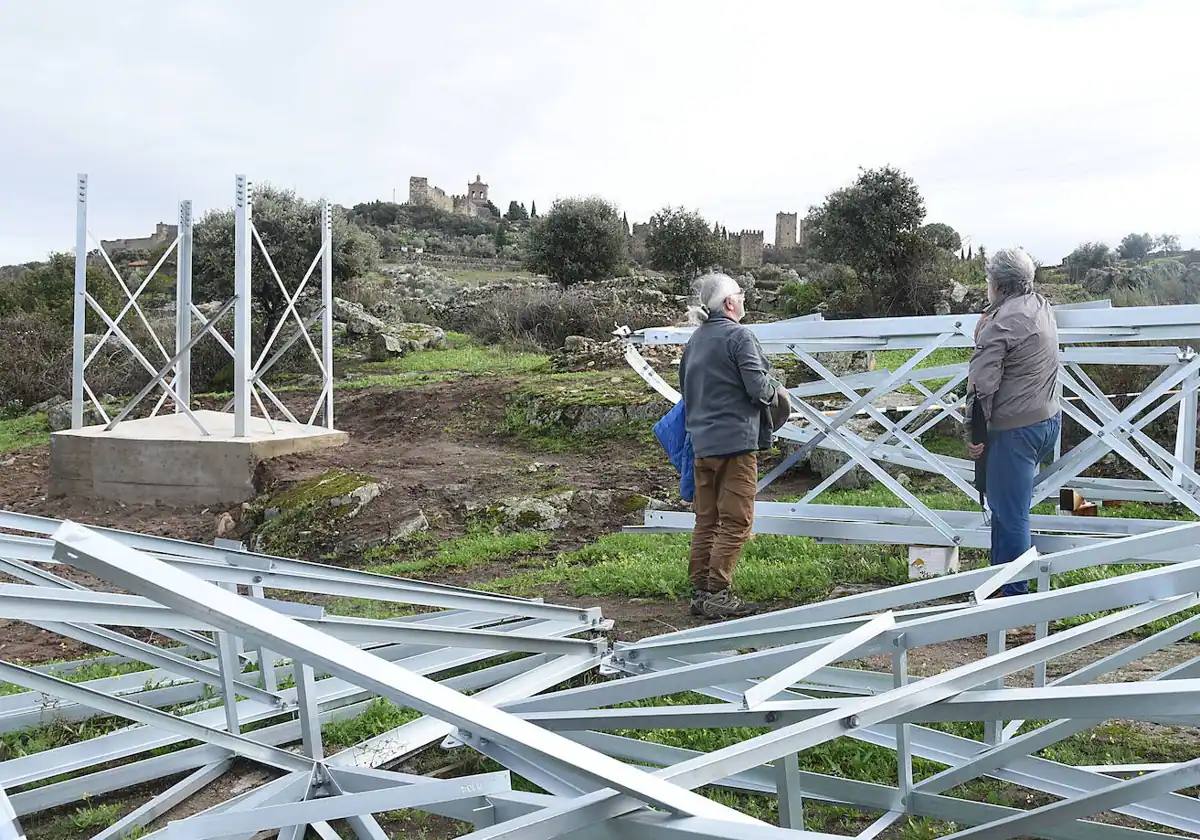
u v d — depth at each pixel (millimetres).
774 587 5699
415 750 3510
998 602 2754
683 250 38188
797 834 1613
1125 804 2160
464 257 63812
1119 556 3166
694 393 5367
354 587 3689
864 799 2797
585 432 12508
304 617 3266
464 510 9352
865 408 5551
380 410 15109
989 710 2068
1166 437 8750
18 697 3982
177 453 10969
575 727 2750
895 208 27469
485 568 7562
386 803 2357
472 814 2506
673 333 6004
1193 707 1742
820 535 5809
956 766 2844
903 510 5852
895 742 3023
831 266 29938
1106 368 9586
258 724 3777
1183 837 2455
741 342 5176
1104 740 3262
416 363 20828
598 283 32562
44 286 27031
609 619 5152
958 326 5180
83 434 11383
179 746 3623
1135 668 3982
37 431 17172
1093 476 8617
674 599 5777
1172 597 2584
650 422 12359
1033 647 2332
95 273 28000
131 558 1521
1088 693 1895
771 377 5270
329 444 12188
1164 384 5027
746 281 34594
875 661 4277
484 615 4727
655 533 6914
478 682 4086
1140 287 18797
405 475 10523
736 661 2865
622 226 37062
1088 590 2377
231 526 9859
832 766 3156
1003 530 4891
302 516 9094
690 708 2498
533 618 4695
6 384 20438
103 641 3594
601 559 7277
